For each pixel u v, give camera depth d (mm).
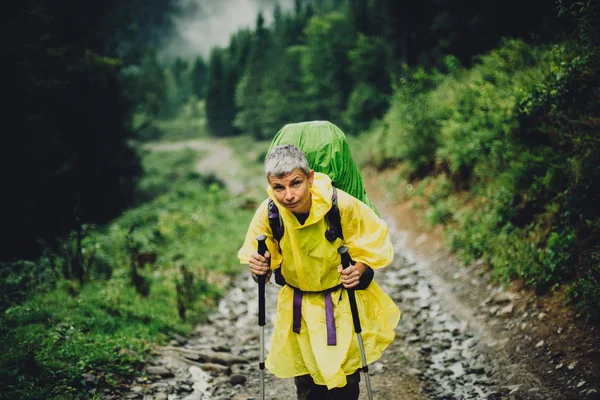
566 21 6238
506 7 9625
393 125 12039
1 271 5164
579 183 4328
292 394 3461
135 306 4727
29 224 7047
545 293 4207
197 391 3393
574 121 4406
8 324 3893
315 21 30547
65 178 8742
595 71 4305
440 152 8820
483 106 6723
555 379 3197
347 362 2400
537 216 5020
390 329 2533
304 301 2438
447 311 4852
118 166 12359
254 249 2461
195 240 8336
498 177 6301
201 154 62594
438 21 14797
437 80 10875
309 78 32375
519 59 6637
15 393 2797
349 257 2248
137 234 8305
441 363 3838
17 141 7012
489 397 3217
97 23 11602
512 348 3764
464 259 5965
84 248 6355
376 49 23953
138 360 3623
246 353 4246
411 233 8188
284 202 2191
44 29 7367
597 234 4082
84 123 10625
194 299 5367
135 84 13750
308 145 2914
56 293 4641
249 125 66000
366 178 14805
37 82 7363
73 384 3102
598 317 3463
